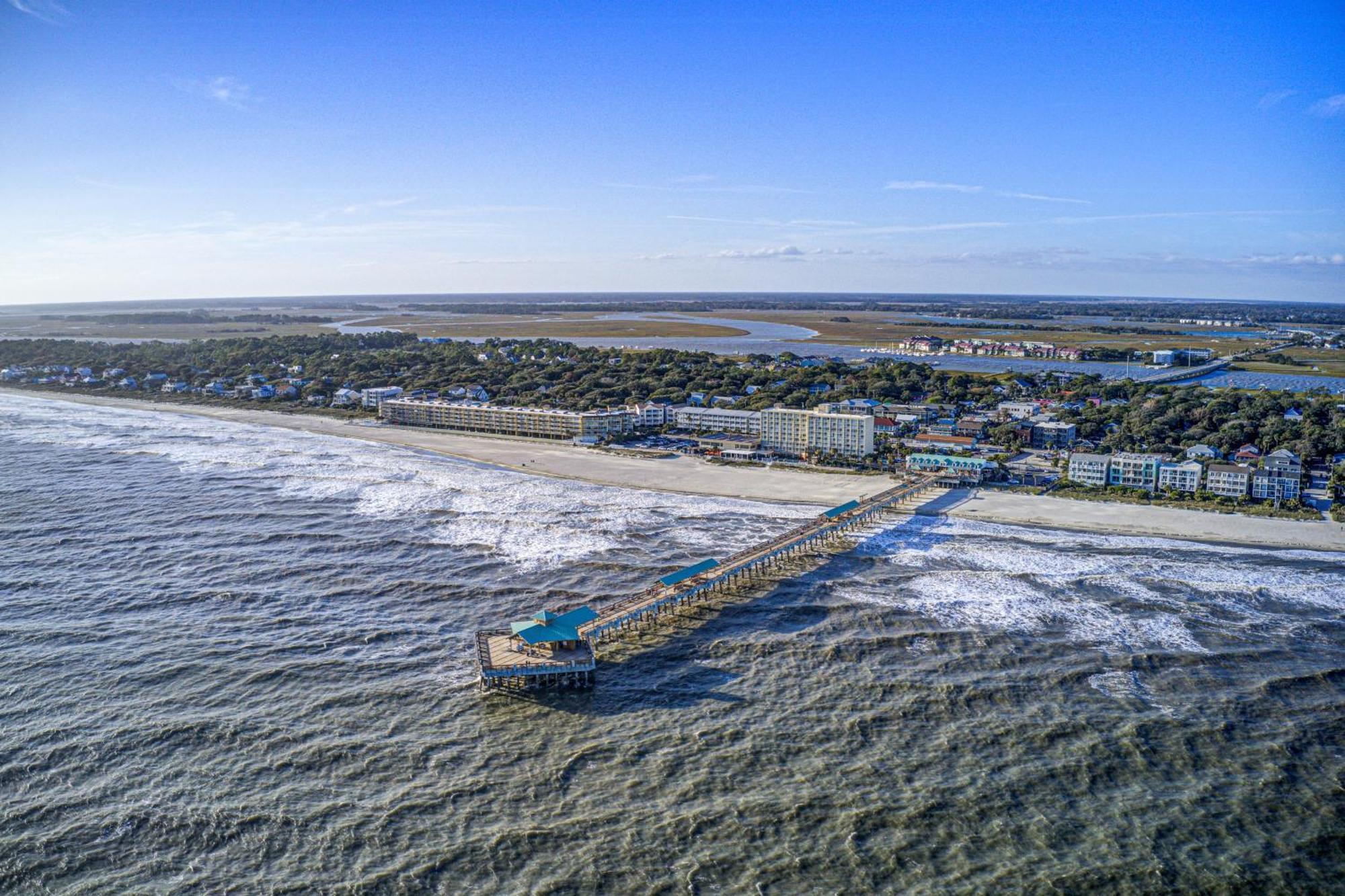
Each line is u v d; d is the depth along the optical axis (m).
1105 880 80.06
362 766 96.19
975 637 132.25
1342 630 135.38
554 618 126.94
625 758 98.81
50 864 79.50
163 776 93.38
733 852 83.06
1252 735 105.06
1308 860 83.19
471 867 80.31
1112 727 106.50
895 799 91.81
